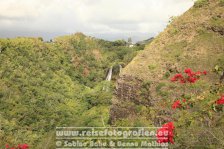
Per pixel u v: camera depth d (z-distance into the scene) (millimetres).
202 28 34500
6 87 74750
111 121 33688
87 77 112875
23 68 87562
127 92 32688
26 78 84812
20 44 94250
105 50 136250
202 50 31312
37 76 90125
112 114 33938
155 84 29250
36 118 68500
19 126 61594
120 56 131875
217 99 8117
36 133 60375
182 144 8336
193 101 9133
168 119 15328
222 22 33438
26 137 54406
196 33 34531
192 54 31359
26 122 65688
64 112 74250
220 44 31000
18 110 68188
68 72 107875
